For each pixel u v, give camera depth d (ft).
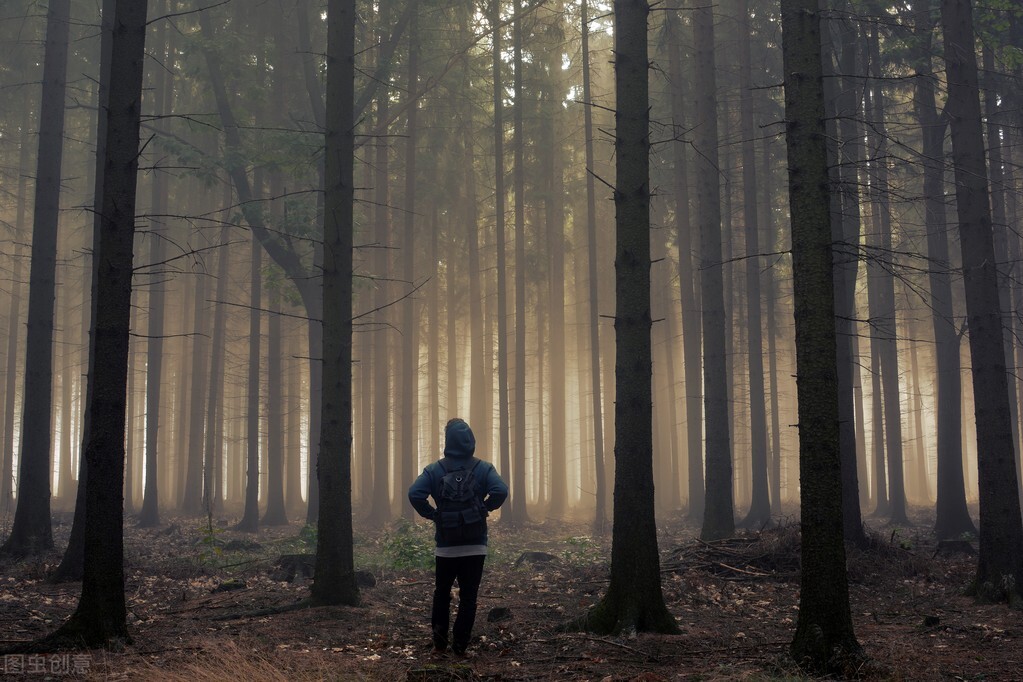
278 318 87.40
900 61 62.85
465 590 23.36
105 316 25.07
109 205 25.38
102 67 48.70
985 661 22.56
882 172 51.67
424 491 23.70
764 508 71.67
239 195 66.69
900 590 36.81
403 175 101.04
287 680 19.52
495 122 92.73
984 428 34.47
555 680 20.54
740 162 89.71
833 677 20.54
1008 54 49.96
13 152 107.14
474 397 108.68
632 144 28.81
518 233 96.07
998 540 33.55
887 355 79.77
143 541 63.31
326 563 32.24
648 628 26.61
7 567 44.09
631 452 27.63
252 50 74.64
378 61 70.03
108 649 23.67
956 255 82.99
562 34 91.91
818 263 22.82
